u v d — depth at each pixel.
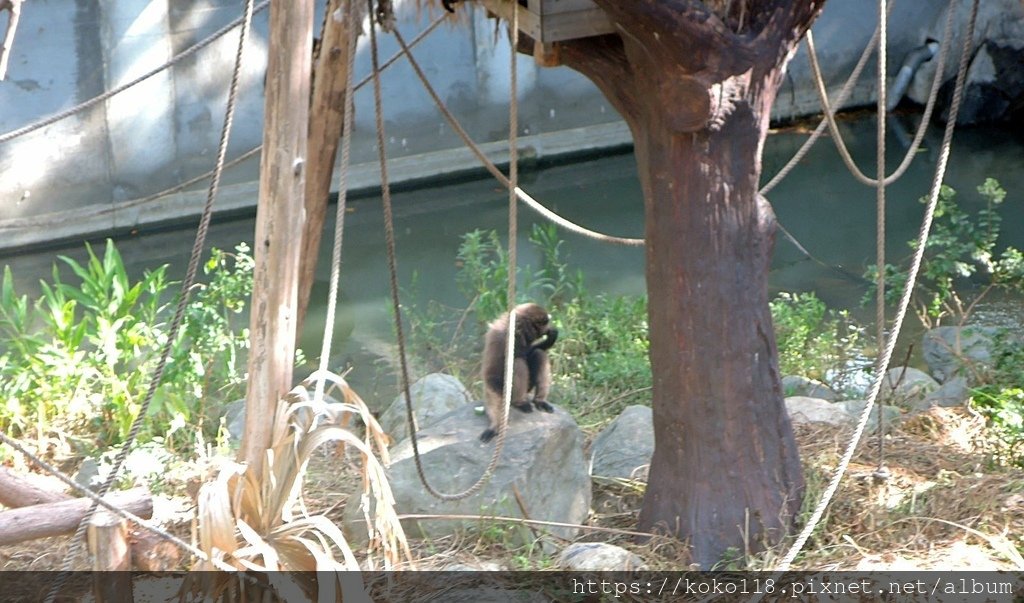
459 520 7.21
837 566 6.67
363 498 6.19
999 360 9.77
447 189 19.88
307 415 6.27
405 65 19.28
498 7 7.18
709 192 6.66
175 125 17.91
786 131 21.92
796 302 12.46
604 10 6.19
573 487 7.66
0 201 16.84
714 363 6.84
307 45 5.93
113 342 9.60
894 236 16.22
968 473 7.86
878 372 6.86
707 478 6.95
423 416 9.66
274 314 6.08
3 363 9.74
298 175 6.02
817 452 8.26
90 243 17.58
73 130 17.06
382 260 16.59
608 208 18.56
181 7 17.50
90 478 8.38
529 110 20.52
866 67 22.52
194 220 18.33
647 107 6.72
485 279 12.83
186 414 9.29
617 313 12.01
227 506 5.63
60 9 16.55
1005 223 16.33
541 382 7.98
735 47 6.36
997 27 21.06
